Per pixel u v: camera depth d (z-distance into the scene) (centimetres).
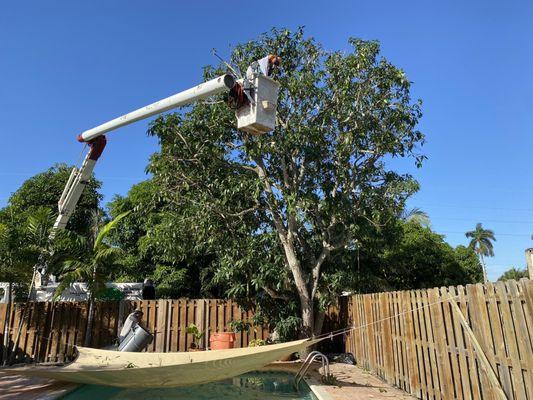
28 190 2159
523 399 426
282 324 1162
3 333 1170
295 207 1068
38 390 793
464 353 550
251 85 418
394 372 817
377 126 1134
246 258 1145
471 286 530
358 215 1180
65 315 1230
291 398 770
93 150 1095
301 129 1092
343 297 1306
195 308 1294
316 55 1177
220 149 1195
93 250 1198
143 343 996
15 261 1119
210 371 732
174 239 1233
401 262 1800
